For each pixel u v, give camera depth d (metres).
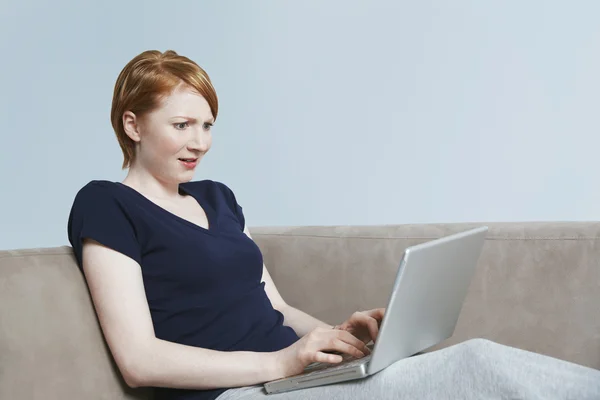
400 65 2.97
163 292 1.43
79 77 3.09
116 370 1.38
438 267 1.25
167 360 1.31
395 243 1.77
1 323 1.25
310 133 3.09
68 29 3.08
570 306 1.62
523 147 2.86
